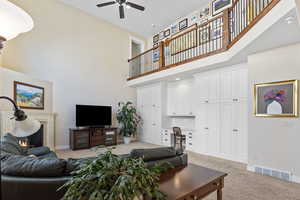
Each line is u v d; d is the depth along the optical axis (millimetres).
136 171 1148
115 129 6551
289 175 3062
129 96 7602
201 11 5855
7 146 2344
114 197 981
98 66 6609
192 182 1659
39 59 5145
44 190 1430
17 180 1418
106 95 6816
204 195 1663
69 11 5883
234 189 2711
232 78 4414
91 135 5887
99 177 1097
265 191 2645
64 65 5723
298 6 1764
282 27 2475
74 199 1106
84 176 1142
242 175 3314
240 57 3779
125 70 7484
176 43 6527
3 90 3729
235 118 4336
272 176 3252
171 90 6668
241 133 4211
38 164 1519
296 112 3010
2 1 1405
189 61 4898
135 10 6078
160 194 1226
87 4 5859
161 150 2074
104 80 6773
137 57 7199
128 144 6676
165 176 1806
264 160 3395
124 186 995
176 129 5445
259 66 3488
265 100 3385
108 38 6953
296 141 3016
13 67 4578
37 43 5109
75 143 5520
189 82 6039
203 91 5074
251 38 2975
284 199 2408
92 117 6062
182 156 2211
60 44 5637
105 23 6875
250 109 3619
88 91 6305
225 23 4020
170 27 7109
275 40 2928
